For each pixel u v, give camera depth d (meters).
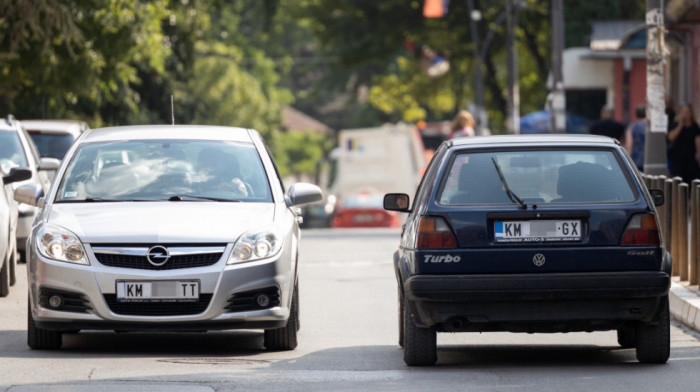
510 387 26.62
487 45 149.88
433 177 29.53
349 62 166.50
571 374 28.48
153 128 36.72
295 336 33.34
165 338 35.81
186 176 34.69
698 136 70.06
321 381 27.56
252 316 31.72
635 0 146.62
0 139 55.12
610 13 145.12
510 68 126.56
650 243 28.72
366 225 125.75
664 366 29.66
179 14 114.94
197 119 129.12
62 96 88.75
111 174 34.78
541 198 28.86
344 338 35.91
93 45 84.12
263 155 35.91
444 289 28.39
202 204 33.59
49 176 64.44
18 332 36.53
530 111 174.88
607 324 29.02
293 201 35.16
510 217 28.67
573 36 145.25
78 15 78.44
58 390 26.05
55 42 78.56
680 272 43.12
